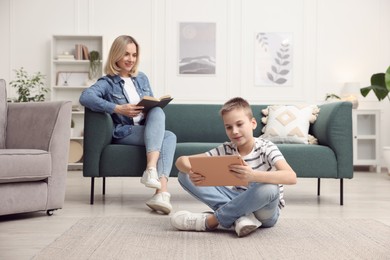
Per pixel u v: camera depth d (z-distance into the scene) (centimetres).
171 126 371
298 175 304
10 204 242
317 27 620
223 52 618
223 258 164
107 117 298
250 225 195
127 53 315
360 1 622
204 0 616
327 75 622
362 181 467
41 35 611
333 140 306
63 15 612
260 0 618
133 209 284
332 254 170
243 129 198
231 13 617
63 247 179
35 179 253
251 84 618
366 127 582
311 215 263
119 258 163
